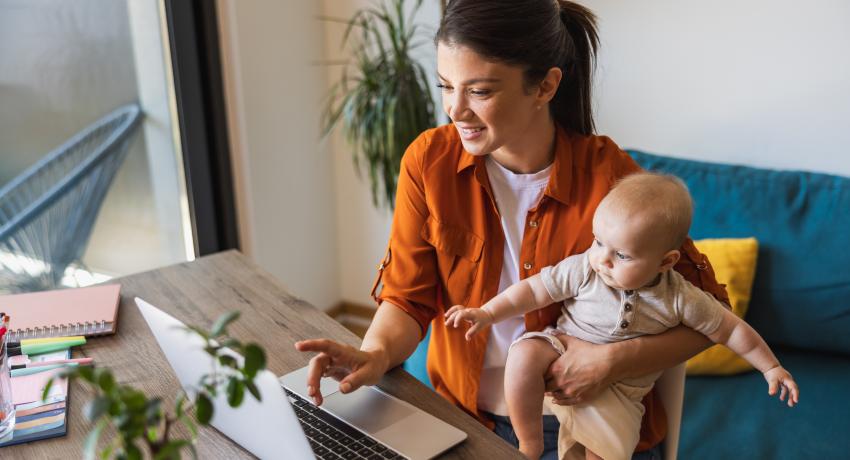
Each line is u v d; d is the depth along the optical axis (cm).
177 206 252
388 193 227
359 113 223
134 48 230
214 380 68
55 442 93
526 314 123
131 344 118
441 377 135
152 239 250
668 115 216
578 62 120
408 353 119
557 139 121
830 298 181
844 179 187
